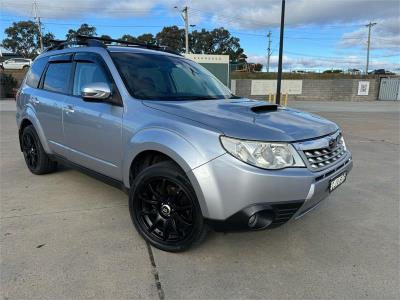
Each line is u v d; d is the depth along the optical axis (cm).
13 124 1115
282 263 302
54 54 476
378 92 3575
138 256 305
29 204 412
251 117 304
